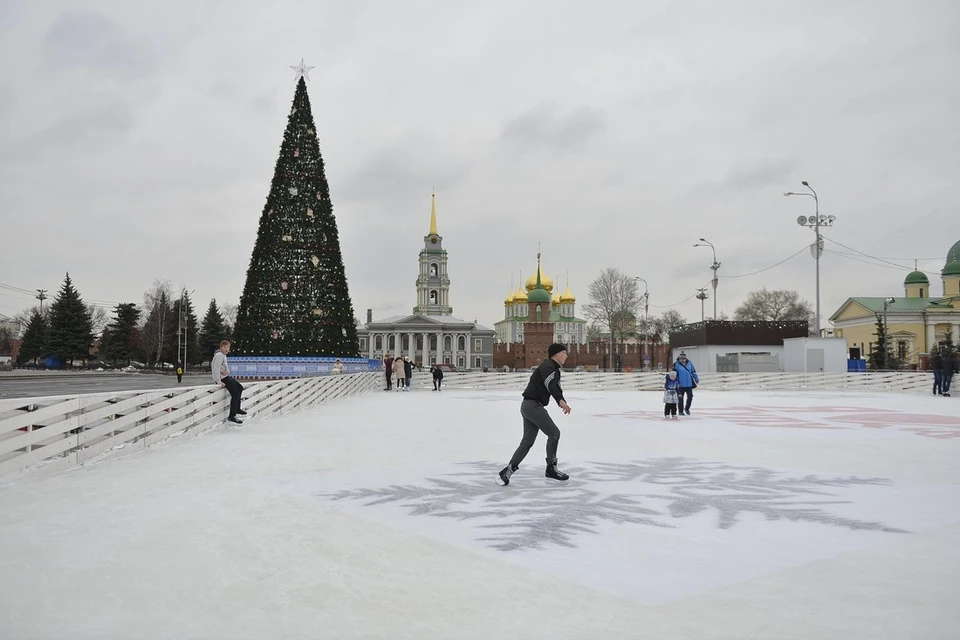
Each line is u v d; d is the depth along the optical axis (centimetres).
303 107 4128
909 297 9394
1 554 643
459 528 762
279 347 3931
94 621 490
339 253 4212
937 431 1773
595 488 992
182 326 9944
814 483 1030
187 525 759
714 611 514
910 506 875
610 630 478
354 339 4359
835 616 505
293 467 1159
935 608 521
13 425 1022
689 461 1242
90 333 9031
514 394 3816
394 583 577
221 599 535
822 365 4794
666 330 11388
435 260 15975
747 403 2988
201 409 1669
